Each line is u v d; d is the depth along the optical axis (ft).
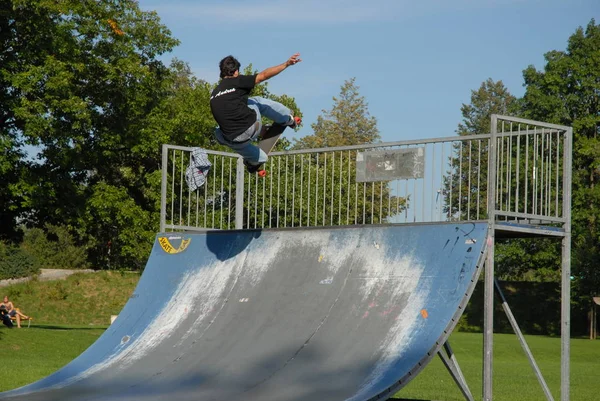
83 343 79.25
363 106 218.18
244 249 32.91
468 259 26.03
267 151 28.71
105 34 92.22
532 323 143.95
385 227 29.25
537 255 139.44
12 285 151.12
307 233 31.48
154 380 27.32
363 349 25.20
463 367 65.05
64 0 87.04
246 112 26.73
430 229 27.99
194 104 106.93
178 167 89.15
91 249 103.81
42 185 87.86
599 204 134.10
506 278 166.20
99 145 93.50
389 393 22.72
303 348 26.45
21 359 64.13
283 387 24.44
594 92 142.51
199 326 30.17
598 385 49.42
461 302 24.89
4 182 88.28
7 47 86.22
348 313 27.09
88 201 91.40
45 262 207.00
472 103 269.44
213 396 24.61
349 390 23.07
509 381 51.31
